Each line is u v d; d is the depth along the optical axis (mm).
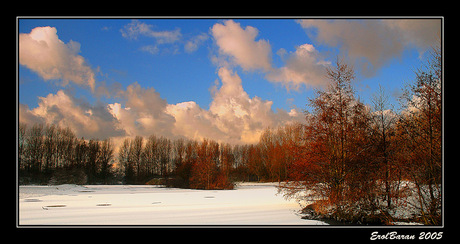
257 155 81250
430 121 16984
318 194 20266
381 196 19297
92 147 81062
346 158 19750
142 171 91562
